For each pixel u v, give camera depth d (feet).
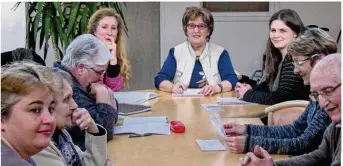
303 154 6.01
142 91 10.59
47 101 3.80
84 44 6.63
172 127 7.20
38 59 8.00
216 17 16.05
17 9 12.28
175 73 11.34
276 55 9.70
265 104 9.20
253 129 6.70
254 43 16.26
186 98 10.04
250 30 16.20
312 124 6.26
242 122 7.82
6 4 12.09
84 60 6.56
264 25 16.19
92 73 6.67
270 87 9.88
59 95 4.85
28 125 3.67
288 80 8.77
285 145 6.19
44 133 3.76
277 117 8.00
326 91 4.95
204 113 8.54
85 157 5.65
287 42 9.30
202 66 11.30
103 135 5.74
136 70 16.65
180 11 15.93
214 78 11.26
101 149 5.70
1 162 3.50
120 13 13.55
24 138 3.69
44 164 4.49
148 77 16.74
